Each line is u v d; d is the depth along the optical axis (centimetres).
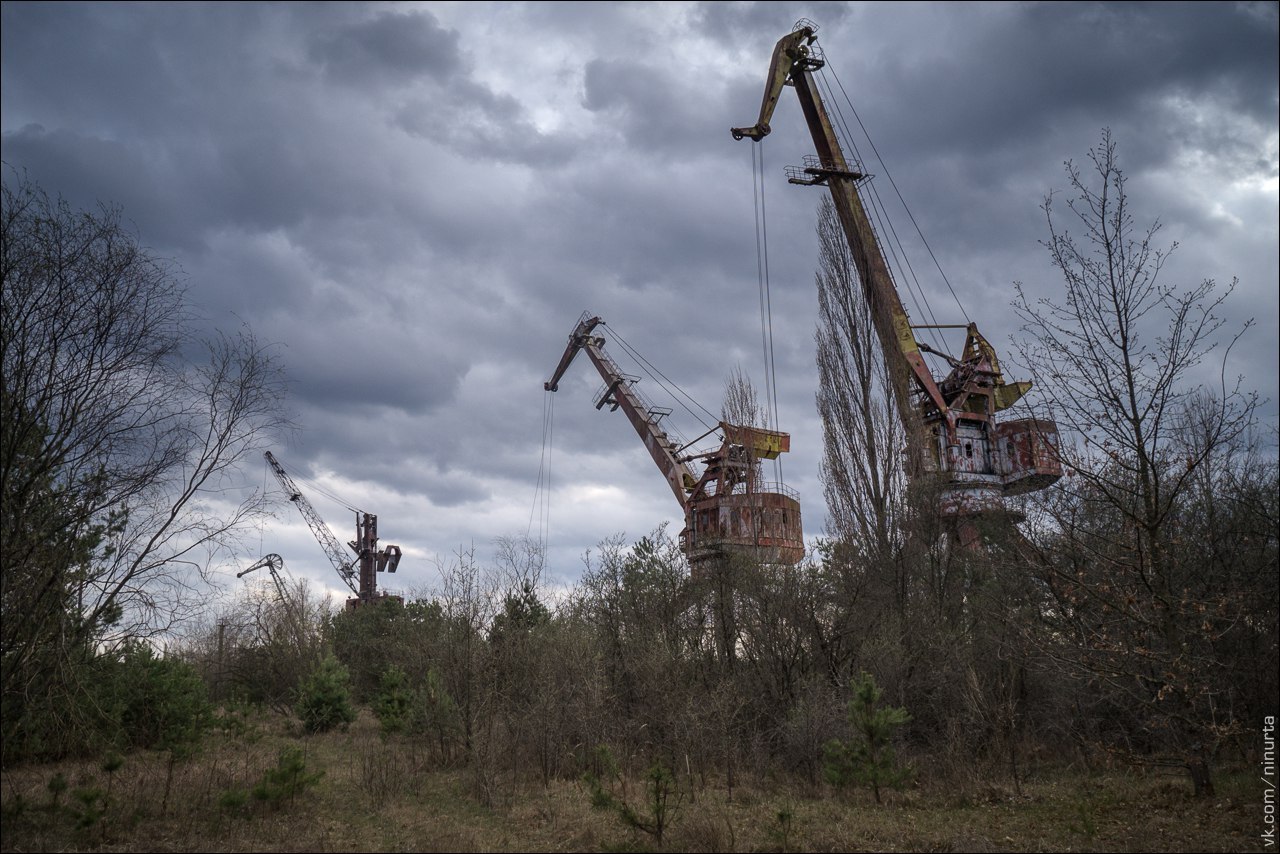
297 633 3969
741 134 4178
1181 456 1484
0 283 1330
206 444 1573
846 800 1569
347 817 1413
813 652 2288
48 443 1400
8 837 1212
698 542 2825
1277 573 1517
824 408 2817
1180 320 1353
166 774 1684
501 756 1892
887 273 3762
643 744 2045
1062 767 1905
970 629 2188
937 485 2611
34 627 1351
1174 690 1420
